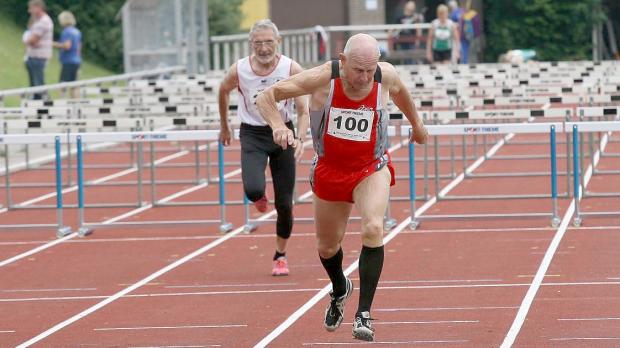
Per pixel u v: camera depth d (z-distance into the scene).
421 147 53.47
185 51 73.06
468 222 34.22
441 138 55.09
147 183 45.25
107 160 52.91
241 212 37.56
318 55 84.12
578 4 105.44
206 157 49.22
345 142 18.64
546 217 33.06
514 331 20.72
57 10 104.19
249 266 28.36
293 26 100.56
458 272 26.70
